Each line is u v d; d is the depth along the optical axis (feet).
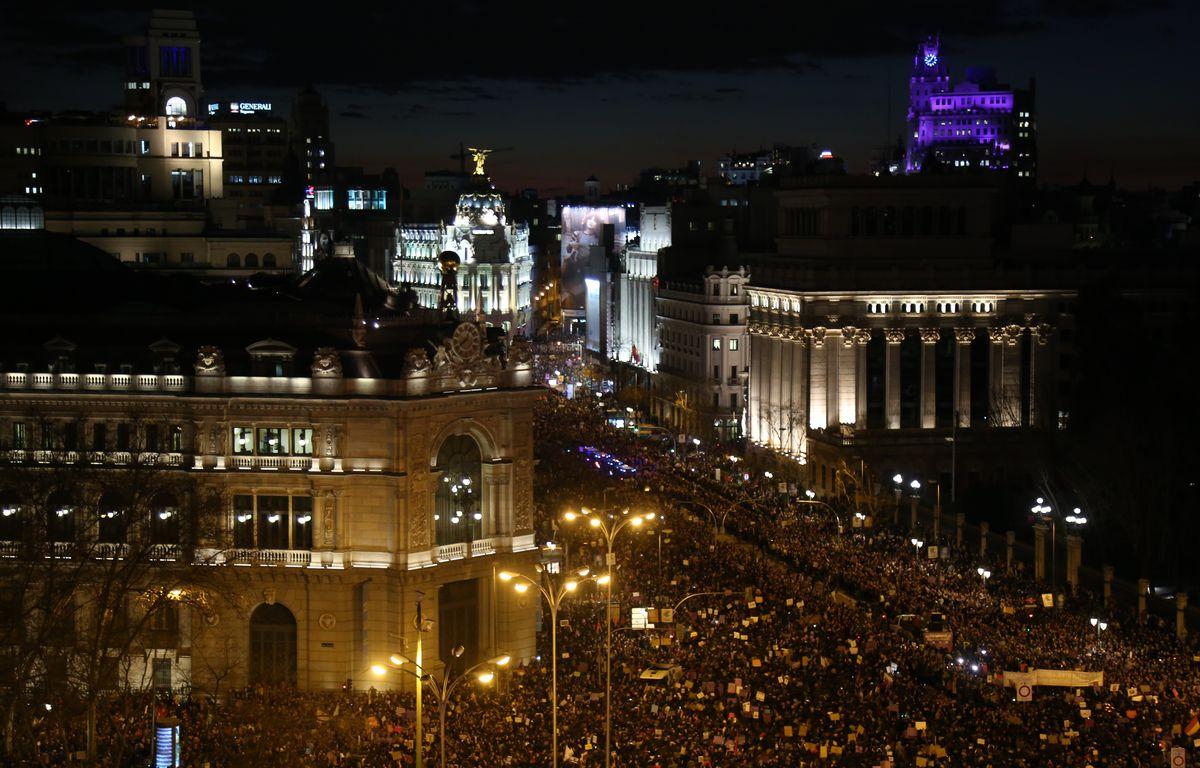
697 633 435.53
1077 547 514.68
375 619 436.35
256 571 433.07
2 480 426.51
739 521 606.14
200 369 440.45
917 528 594.65
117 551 385.91
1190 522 586.45
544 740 347.15
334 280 547.90
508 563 456.86
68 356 449.89
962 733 349.41
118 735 341.21
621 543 556.92
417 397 431.43
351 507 435.53
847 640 425.69
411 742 348.18
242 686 431.02
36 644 338.75
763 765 329.72
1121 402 654.53
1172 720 354.95
